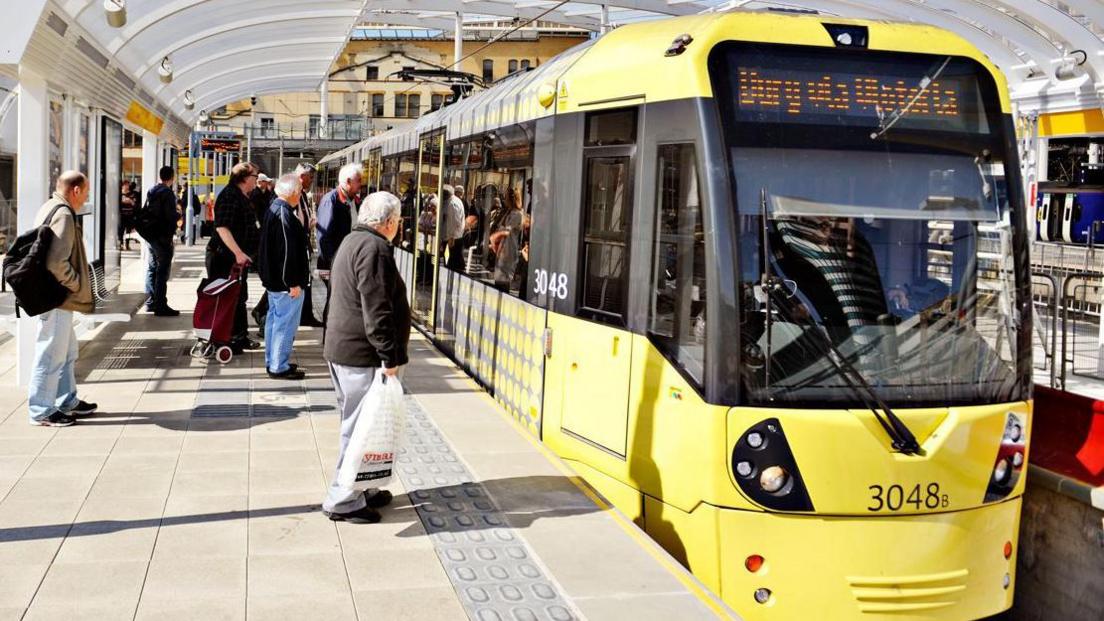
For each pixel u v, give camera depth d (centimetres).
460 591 540
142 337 1334
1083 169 2328
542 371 818
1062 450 781
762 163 610
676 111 637
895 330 616
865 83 635
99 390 997
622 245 696
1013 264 647
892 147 630
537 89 869
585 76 760
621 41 740
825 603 599
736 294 596
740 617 523
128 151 6019
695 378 612
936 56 651
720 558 595
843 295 611
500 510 666
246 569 561
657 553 601
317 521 639
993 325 638
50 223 818
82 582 537
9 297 1248
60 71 1038
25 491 680
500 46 8800
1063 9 1725
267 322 1080
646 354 662
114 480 709
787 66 628
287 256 1051
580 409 746
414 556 586
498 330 966
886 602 605
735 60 623
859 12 1997
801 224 609
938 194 633
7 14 895
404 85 8931
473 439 831
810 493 595
